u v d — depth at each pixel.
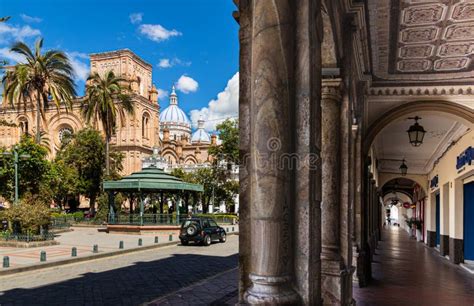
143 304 8.17
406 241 26.45
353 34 6.65
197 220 21.59
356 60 7.90
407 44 8.45
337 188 6.11
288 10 3.25
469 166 12.68
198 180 46.81
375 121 11.03
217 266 13.62
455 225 14.90
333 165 6.10
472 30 7.73
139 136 59.91
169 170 60.16
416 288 9.48
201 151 80.12
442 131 14.70
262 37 3.20
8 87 31.61
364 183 10.67
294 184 3.27
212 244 21.88
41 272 12.14
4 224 20.73
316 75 3.51
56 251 16.34
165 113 100.00
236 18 4.29
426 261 15.33
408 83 10.82
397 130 14.72
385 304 7.72
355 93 8.30
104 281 10.66
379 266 13.64
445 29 7.69
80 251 16.47
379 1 6.64
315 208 3.38
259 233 3.08
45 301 8.42
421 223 26.06
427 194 23.56
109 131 37.56
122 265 13.73
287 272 3.10
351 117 6.71
